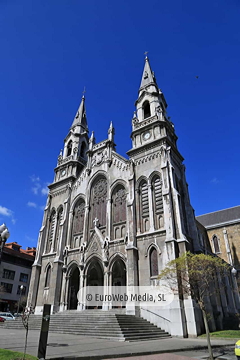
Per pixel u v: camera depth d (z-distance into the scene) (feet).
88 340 63.67
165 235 98.73
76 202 144.05
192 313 81.30
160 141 120.16
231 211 208.44
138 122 139.23
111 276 107.14
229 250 185.88
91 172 143.84
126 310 92.43
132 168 122.72
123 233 113.91
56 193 156.46
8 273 195.42
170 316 82.94
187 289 68.33
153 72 163.12
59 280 123.44
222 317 114.73
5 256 196.34
